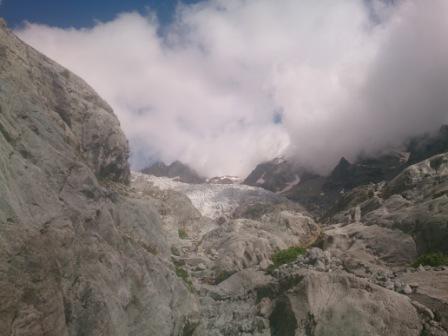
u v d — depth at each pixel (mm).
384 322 17031
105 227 17922
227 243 30594
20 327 10016
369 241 25656
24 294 10477
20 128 16312
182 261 27969
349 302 18188
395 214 27125
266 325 19656
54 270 12000
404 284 18953
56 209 14898
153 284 18062
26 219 12672
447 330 15953
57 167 17094
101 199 19422
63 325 11641
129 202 25375
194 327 19844
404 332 16484
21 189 13648
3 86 17172
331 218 38344
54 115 24875
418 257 23234
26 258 10984
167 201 44500
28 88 24062
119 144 34125
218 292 23656
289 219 35594
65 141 20609
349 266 23109
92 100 33281
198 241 36375
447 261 21422
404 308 17234
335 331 17359
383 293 18078
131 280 16812
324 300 18781
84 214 16797
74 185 17672
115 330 13852
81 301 13336
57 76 29625
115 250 17391
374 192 36562
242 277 24562
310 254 24781
